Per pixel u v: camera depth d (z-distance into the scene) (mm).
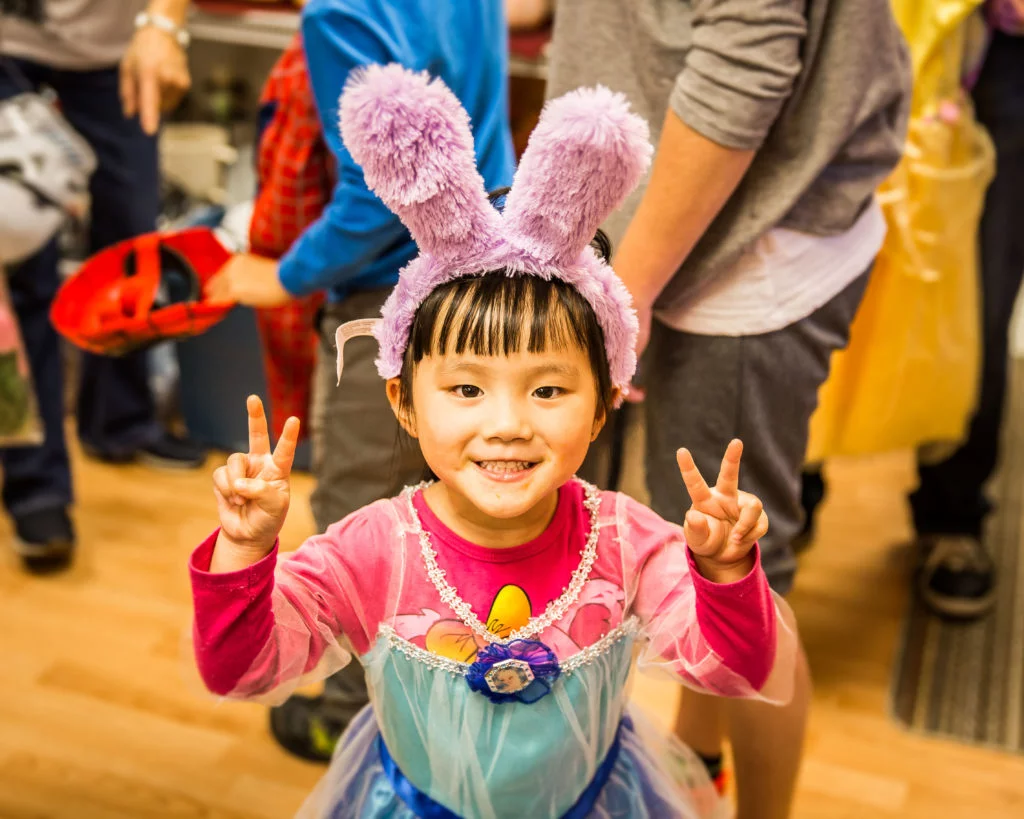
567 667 931
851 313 1344
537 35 1949
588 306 862
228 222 2227
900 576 2178
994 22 1721
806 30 1122
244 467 820
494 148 1351
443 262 847
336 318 1437
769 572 1357
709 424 1291
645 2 1181
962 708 1838
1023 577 2166
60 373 2131
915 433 1862
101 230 2279
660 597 958
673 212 1145
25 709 1793
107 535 2250
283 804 1634
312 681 958
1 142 1830
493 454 839
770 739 1294
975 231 1852
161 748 1730
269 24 2297
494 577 928
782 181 1194
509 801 968
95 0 2033
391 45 1224
